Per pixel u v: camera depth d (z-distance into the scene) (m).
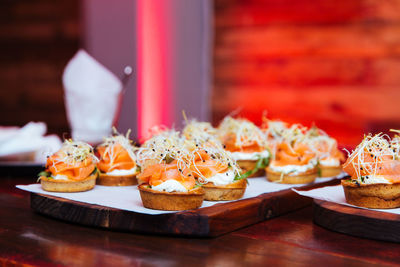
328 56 1.51
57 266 0.55
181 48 1.71
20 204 0.77
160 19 1.73
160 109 1.75
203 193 0.65
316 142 0.88
